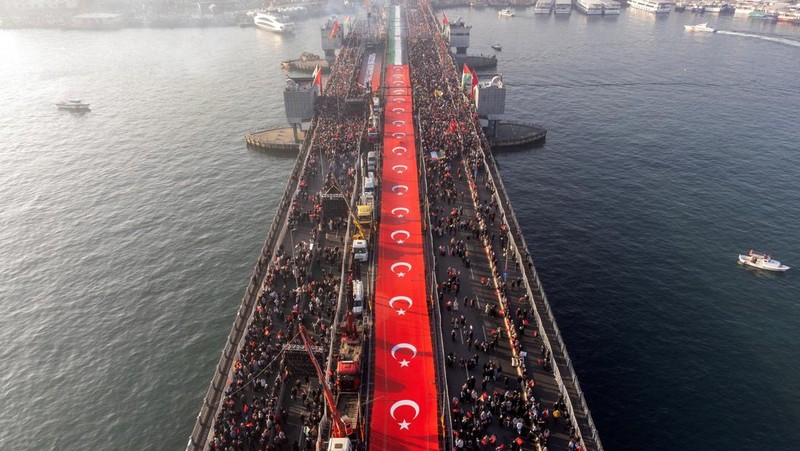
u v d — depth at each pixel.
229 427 56.41
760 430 65.00
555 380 59.94
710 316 83.75
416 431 53.16
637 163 136.38
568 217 111.94
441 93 149.62
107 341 81.44
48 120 174.62
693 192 121.44
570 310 85.12
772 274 93.50
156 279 95.31
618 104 179.50
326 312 71.38
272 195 123.06
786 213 112.19
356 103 136.88
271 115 173.25
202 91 199.88
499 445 52.81
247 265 98.38
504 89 134.75
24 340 82.19
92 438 66.06
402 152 114.81
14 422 68.50
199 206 119.38
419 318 68.44
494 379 59.69
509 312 68.88
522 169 133.50
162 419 68.25
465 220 90.94
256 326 69.81
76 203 122.44
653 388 70.88
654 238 104.31
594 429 53.06
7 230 111.88
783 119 164.25
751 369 73.75
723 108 174.62
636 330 80.94
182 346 79.88
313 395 60.22
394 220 90.50
